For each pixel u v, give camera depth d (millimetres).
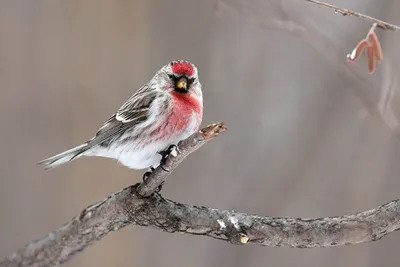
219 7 10539
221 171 13398
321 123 13711
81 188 11586
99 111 11680
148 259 12352
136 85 12039
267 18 10570
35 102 11586
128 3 11984
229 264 12703
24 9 11664
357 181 13312
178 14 13148
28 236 11398
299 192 13391
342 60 11094
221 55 13641
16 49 11594
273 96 13984
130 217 6395
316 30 11023
